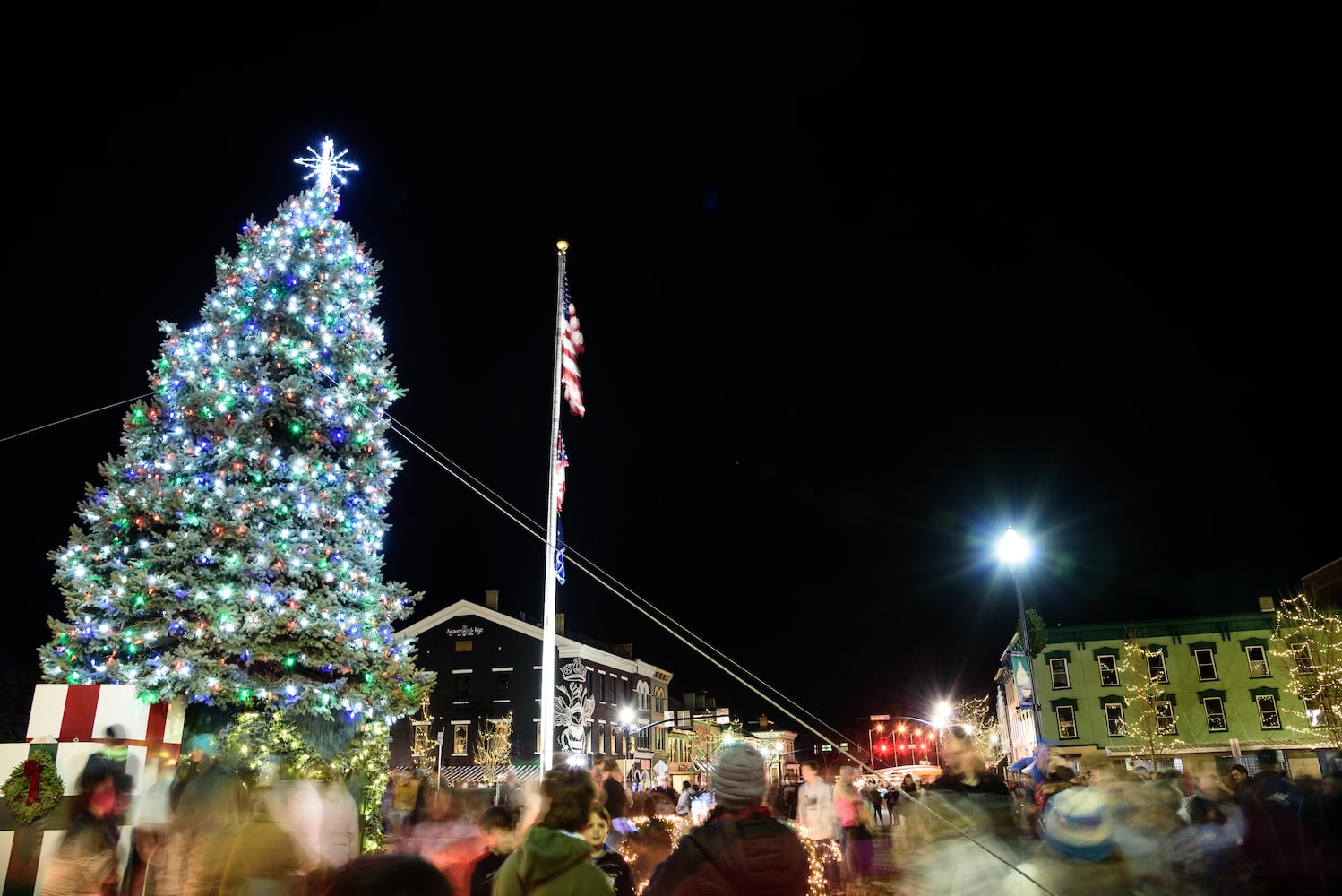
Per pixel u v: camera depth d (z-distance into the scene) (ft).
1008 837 24.25
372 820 54.54
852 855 42.37
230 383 54.19
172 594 49.11
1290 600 142.51
